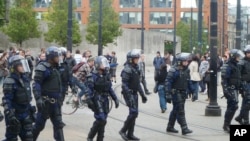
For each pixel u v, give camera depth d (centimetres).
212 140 1245
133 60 1189
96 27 5622
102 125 1077
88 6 9138
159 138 1257
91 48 5841
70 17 2528
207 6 9775
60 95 1027
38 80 991
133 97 1189
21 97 892
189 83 1338
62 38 5103
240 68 1361
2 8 3388
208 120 1622
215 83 1731
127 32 6662
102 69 1075
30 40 5228
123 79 1176
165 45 8006
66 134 1271
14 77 889
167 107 1961
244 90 1373
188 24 9288
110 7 5825
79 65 1772
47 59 1012
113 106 1917
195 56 2325
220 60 2983
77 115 1638
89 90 1068
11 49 2608
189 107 2014
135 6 9881
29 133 905
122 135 1206
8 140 897
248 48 1371
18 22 4697
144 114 1739
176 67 1308
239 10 3212
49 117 1041
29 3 4762
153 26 9938
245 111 1377
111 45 6222
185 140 1236
